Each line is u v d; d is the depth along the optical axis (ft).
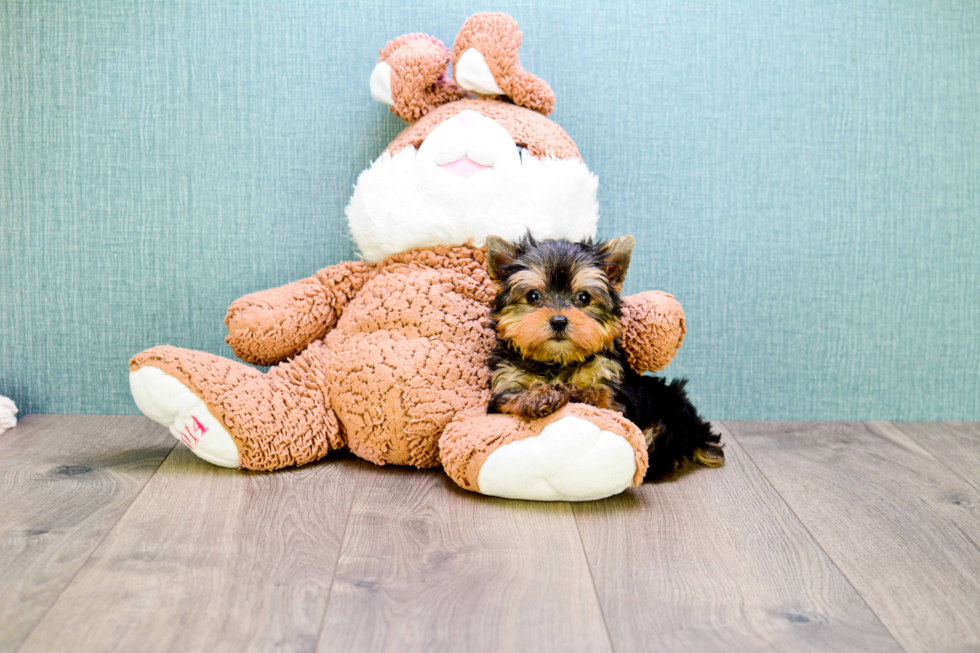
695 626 3.92
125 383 7.39
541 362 5.60
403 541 4.78
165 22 6.97
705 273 7.38
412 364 5.82
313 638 3.74
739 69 7.18
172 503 5.28
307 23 7.03
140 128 7.09
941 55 7.23
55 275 7.23
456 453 5.40
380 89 6.56
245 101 7.10
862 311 7.50
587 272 5.34
